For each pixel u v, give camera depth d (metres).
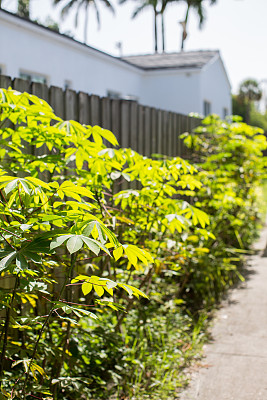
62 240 1.50
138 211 3.02
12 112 2.32
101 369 2.97
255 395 2.79
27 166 2.50
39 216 1.98
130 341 3.32
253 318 4.11
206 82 13.91
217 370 3.15
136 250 1.72
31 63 8.77
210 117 5.96
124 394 2.79
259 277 5.42
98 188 2.66
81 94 3.83
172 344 3.40
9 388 2.49
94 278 1.70
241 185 6.34
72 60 9.99
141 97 13.75
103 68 11.23
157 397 2.76
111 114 4.32
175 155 5.91
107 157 2.48
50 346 2.36
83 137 2.45
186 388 2.90
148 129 5.13
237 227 5.88
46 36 9.05
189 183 3.05
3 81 3.03
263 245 7.24
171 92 13.46
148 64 14.16
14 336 2.89
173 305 3.92
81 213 1.68
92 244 1.50
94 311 3.36
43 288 1.81
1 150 2.58
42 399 2.04
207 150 5.99
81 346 2.92
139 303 3.46
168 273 3.62
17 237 1.67
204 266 4.46
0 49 8.02
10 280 2.96
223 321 4.06
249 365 3.21
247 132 5.82
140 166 2.70
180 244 3.32
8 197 2.36
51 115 2.32
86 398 2.65
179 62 13.95
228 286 5.05
